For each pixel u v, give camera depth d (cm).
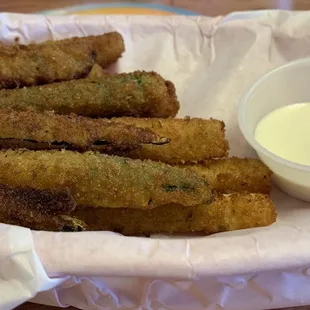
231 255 18
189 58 28
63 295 20
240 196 22
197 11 33
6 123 22
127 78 25
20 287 18
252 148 25
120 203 21
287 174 23
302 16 27
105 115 25
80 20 28
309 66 25
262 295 20
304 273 19
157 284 19
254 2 33
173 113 25
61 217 20
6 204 20
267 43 27
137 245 19
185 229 22
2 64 26
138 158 23
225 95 27
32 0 34
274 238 19
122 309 20
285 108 26
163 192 21
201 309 20
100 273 18
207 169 23
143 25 28
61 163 21
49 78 26
